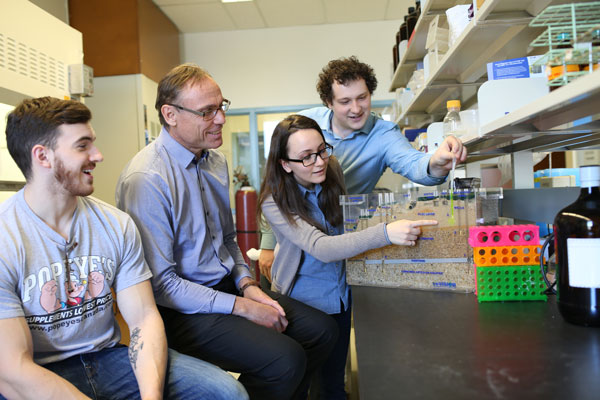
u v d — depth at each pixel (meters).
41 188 1.07
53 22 2.29
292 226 1.52
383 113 4.61
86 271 1.13
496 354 0.71
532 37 1.62
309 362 1.51
